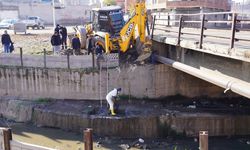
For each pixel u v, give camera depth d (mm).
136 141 17875
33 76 21516
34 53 24500
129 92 21219
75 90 21219
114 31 22188
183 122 18594
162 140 18172
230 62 13539
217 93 21734
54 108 20062
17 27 35750
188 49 17297
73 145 17078
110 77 21000
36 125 19828
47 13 63875
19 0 68875
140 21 21406
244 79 12648
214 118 18641
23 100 21578
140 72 21109
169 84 21469
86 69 20969
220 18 36469
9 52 23891
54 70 21203
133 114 18797
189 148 17094
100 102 20953
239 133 18828
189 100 21625
